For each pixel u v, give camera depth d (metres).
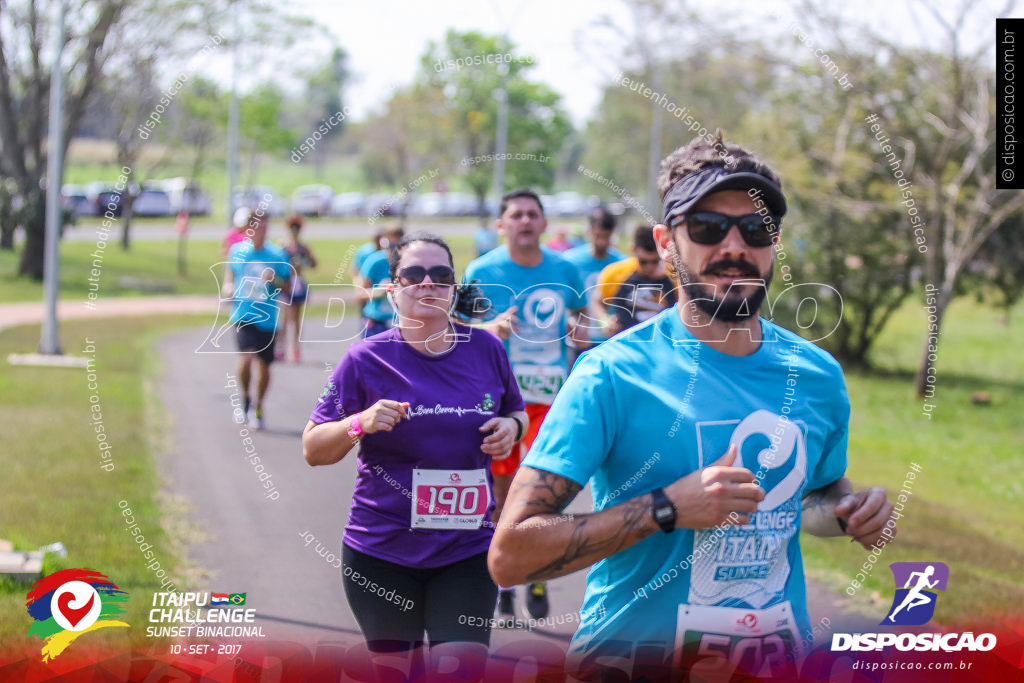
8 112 19.95
